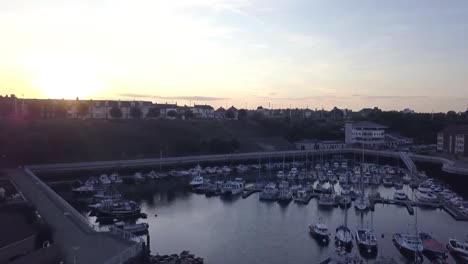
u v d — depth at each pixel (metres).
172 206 83.75
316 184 108.06
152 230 66.12
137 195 94.06
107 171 117.81
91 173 115.31
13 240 39.59
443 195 92.06
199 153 156.75
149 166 128.75
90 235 47.09
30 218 50.78
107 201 78.50
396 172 129.38
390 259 51.47
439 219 74.62
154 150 151.00
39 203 63.47
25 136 122.56
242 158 149.62
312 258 53.28
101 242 44.50
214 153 159.88
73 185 100.19
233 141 167.62
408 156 148.88
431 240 58.28
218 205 84.94
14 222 45.06
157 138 162.25
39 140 122.56
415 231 62.94
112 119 185.12
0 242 38.62
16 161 114.69
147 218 73.81
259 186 103.00
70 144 133.12
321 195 89.38
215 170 128.88
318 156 169.88
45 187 76.88
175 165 133.12
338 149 178.12
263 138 194.38
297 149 182.00
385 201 87.12
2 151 113.12
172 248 56.94
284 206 84.25
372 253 55.00
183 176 119.44
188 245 58.41
